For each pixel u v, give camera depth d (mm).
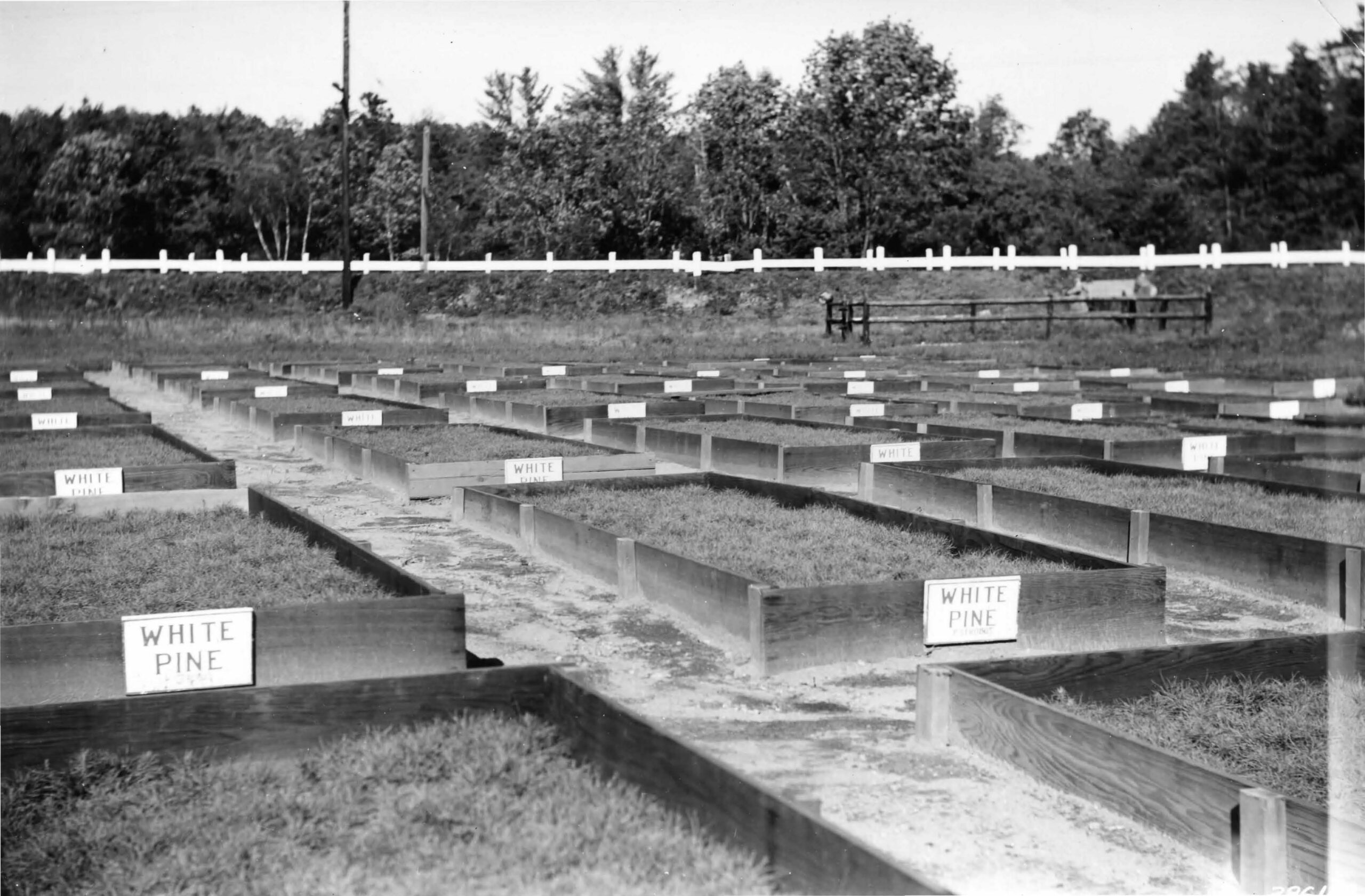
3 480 13250
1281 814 5406
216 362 36188
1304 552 10188
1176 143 49156
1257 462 15117
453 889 5043
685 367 33281
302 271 49844
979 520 13070
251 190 58406
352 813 5738
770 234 52531
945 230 52156
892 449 15883
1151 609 9102
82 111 55375
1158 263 43656
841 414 21266
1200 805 5727
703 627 9227
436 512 13969
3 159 53719
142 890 5109
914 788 6492
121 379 32781
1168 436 18078
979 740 6930
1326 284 33875
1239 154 41969
